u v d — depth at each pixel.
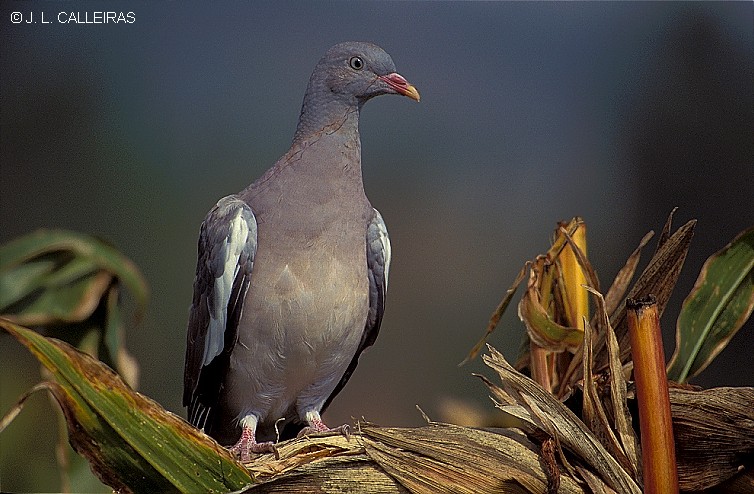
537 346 6.84
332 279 6.91
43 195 8.60
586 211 9.33
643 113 9.52
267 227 6.92
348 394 8.28
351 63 6.96
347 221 6.93
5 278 6.69
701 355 6.83
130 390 6.68
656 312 6.69
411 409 8.33
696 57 9.49
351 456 6.73
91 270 6.71
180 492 6.69
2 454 6.86
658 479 6.68
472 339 8.70
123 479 6.69
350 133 6.96
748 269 6.84
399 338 8.61
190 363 6.97
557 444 6.73
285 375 6.94
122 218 8.69
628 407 6.76
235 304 6.91
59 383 6.67
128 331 8.04
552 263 6.86
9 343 7.11
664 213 9.28
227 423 7.00
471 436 6.74
